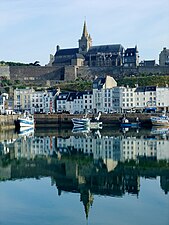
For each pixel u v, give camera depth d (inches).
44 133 5004.9
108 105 7372.1
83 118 6023.6
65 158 2861.7
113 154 2994.6
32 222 1472.7
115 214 1546.5
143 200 1727.4
